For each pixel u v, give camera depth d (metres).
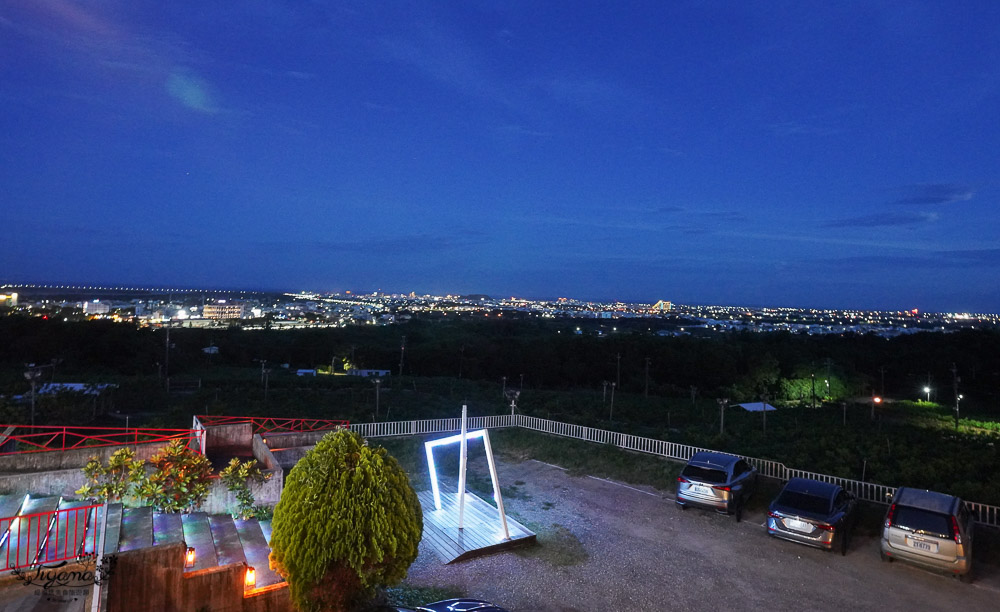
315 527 6.63
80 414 24.27
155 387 35.97
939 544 9.03
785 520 10.41
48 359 44.94
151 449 10.84
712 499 12.02
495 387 46.28
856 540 11.06
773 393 60.41
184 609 6.80
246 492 9.47
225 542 8.20
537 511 12.71
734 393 56.38
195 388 39.50
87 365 47.38
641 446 17.98
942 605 8.41
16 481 8.45
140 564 6.57
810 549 10.55
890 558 9.80
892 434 29.06
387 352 63.34
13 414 20.50
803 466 17.75
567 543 10.73
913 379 63.81
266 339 69.00
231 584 7.07
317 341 66.88
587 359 62.03
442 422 20.67
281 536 6.81
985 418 47.44
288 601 7.38
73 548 6.67
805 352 67.75
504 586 8.87
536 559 9.95
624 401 42.41
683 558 10.08
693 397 47.69
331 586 6.74
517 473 16.05
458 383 47.62
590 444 18.31
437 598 8.34
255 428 16.77
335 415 25.91
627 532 11.38
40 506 8.10
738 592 8.77
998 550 10.39
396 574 7.01
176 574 6.77
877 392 63.53
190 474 8.89
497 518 11.72
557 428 20.27
